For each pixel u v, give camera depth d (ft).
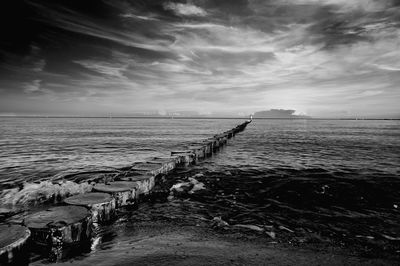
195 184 36.06
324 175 43.01
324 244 17.54
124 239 17.79
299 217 23.93
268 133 163.73
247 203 28.30
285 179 40.06
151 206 26.32
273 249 16.14
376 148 83.76
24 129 204.95
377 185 36.50
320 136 139.85
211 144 69.97
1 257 12.48
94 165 52.95
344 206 27.61
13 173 45.16
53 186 34.22
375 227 21.48
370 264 14.35
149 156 65.46
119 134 150.20
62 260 14.48
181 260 14.02
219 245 16.56
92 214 17.92
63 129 206.69
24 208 26.50
